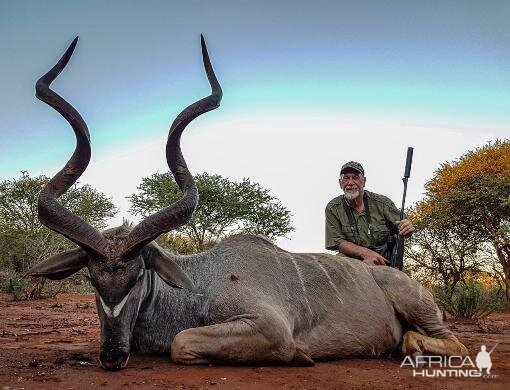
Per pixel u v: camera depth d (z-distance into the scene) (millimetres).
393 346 2586
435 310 2582
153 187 8703
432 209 8570
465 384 1978
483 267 8539
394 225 3061
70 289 9273
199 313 2318
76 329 3707
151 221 2086
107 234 2188
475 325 4809
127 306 2057
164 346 2318
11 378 1904
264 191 8812
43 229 8789
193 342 2096
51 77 2322
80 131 2238
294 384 1896
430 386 1938
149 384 1841
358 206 3117
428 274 8359
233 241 2506
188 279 2131
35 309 5559
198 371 2023
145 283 2186
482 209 8383
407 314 2574
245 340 2123
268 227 8750
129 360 2223
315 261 2553
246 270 2365
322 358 2408
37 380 1877
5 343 2855
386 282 2615
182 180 2318
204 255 2467
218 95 2410
